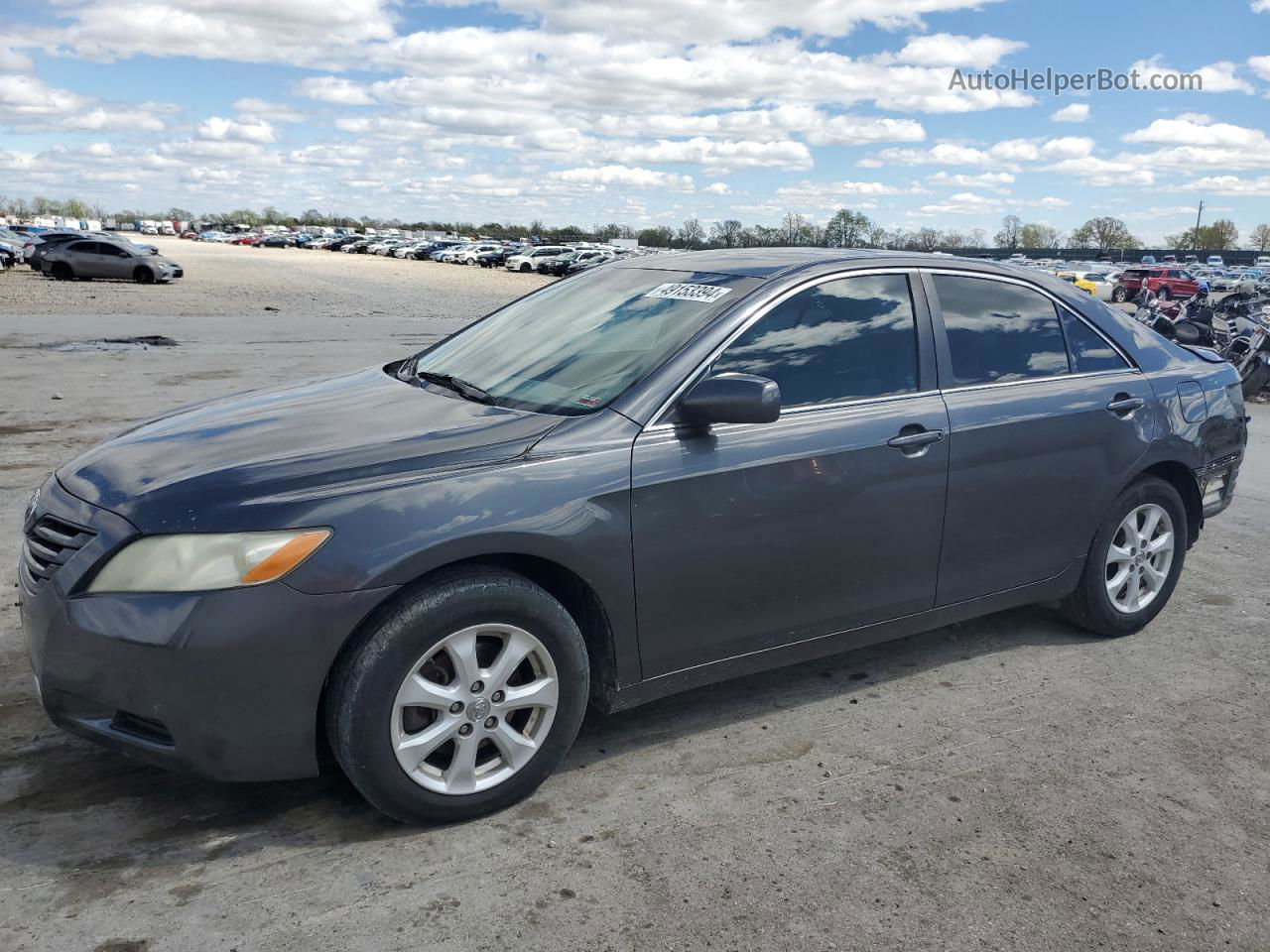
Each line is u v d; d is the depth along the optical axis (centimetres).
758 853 286
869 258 382
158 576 261
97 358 1298
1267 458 899
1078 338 430
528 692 297
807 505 338
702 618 328
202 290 3073
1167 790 328
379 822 295
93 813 294
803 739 354
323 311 2398
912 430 362
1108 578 446
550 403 327
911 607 378
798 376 346
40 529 289
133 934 243
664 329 344
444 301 3002
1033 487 398
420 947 243
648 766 333
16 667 382
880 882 275
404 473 281
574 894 265
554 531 290
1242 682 413
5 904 252
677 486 312
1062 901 271
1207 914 268
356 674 269
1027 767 340
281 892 261
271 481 275
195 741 263
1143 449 431
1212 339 1375
